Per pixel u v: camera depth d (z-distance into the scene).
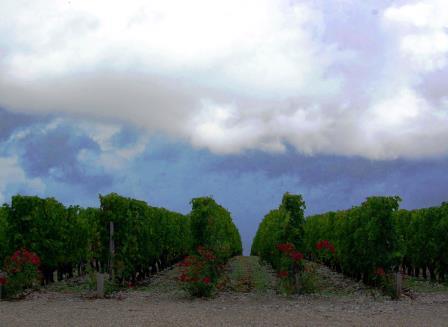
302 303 17.30
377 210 21.44
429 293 20.11
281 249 20.55
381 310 15.27
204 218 22.59
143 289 22.81
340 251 26.75
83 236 27.98
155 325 12.55
